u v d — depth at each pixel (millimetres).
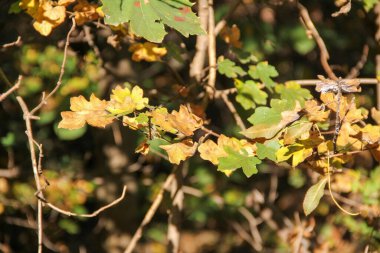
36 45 5055
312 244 5254
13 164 6508
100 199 6828
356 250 5293
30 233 7070
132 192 6770
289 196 7539
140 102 2918
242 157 2758
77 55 4742
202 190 7484
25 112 3289
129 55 5711
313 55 7812
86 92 5746
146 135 2885
